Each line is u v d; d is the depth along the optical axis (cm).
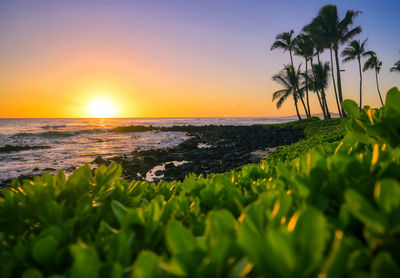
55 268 79
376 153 87
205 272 53
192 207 124
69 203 120
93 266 57
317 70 3334
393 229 55
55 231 86
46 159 2031
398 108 123
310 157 99
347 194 59
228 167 1630
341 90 3033
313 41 3216
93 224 114
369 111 140
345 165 89
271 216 74
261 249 48
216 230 67
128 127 5700
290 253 46
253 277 69
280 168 126
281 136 2986
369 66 4066
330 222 71
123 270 62
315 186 84
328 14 2912
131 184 167
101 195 129
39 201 113
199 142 3316
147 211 99
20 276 80
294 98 3778
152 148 2684
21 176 1461
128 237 81
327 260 50
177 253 57
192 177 183
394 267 46
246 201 116
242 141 3073
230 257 56
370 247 58
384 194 61
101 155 2217
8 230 109
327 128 2550
